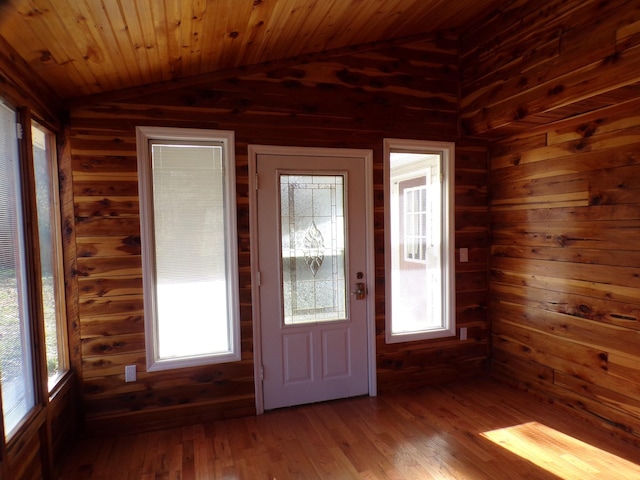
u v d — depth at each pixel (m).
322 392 3.16
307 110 3.03
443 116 3.37
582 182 2.79
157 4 1.78
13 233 1.88
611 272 2.61
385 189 3.23
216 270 2.91
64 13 1.66
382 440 2.59
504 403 3.10
